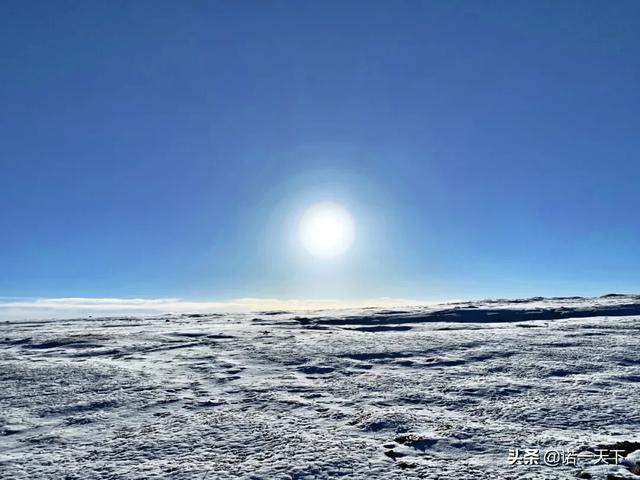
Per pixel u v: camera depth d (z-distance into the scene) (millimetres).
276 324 54469
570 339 27188
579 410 12875
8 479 9758
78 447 11781
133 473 9625
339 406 14578
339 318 59719
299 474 9102
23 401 16844
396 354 24344
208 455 10508
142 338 37438
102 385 18875
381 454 10117
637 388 15141
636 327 33875
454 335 31828
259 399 15812
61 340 38250
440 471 9023
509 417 12523
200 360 24719
